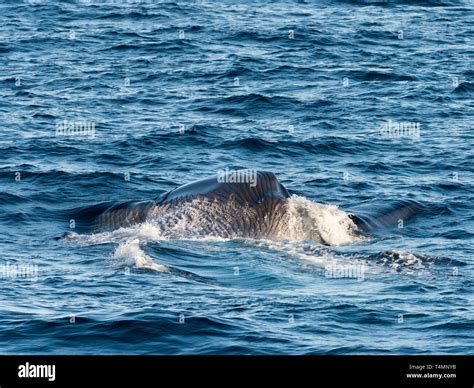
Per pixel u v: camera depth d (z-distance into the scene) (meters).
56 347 77.00
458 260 100.19
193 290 89.44
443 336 79.88
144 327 79.81
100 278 92.56
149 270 94.69
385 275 94.81
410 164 143.00
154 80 190.12
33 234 110.81
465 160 145.00
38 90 180.75
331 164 142.75
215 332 79.62
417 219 119.56
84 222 115.00
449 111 172.75
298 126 161.25
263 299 87.44
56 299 86.50
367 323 82.50
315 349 77.12
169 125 158.75
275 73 196.38
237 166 140.50
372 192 129.75
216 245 104.00
